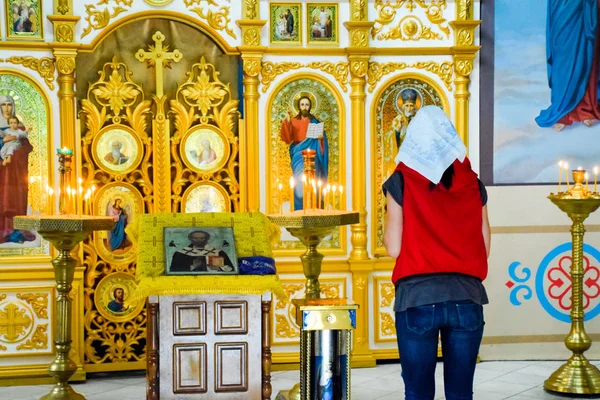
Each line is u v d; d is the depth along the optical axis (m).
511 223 7.34
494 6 7.27
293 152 7.16
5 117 6.77
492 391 6.33
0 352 6.75
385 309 7.30
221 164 7.08
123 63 6.94
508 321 7.35
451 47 7.20
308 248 5.69
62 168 5.84
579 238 6.32
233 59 7.09
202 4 7.00
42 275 6.78
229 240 5.20
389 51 7.19
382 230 7.31
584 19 7.26
